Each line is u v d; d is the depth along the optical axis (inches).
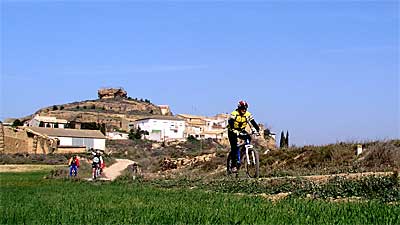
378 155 1307.8
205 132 6929.1
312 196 649.6
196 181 1079.6
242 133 845.8
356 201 559.5
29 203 720.3
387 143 1360.7
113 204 649.0
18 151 4923.7
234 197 674.2
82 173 2438.5
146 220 454.6
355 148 1498.5
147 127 7145.7
